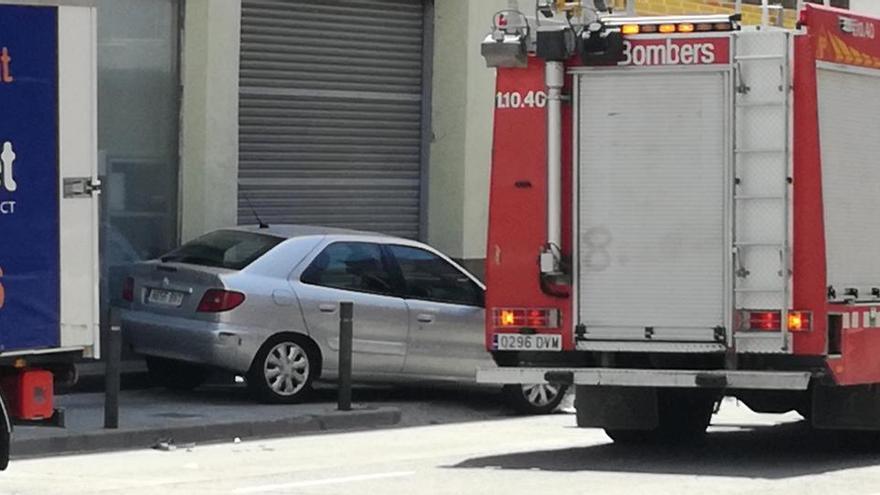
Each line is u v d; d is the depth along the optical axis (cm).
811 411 1438
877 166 1394
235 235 1805
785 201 1318
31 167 1058
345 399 1712
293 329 1747
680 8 2469
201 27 1998
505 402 1878
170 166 2011
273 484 1276
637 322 1357
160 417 1634
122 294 1802
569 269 1370
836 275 1340
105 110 1945
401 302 1811
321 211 2181
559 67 1368
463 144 2297
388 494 1216
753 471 1343
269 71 2108
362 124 2228
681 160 1344
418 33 2302
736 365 1340
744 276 1330
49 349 1068
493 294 1395
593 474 1324
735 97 1328
